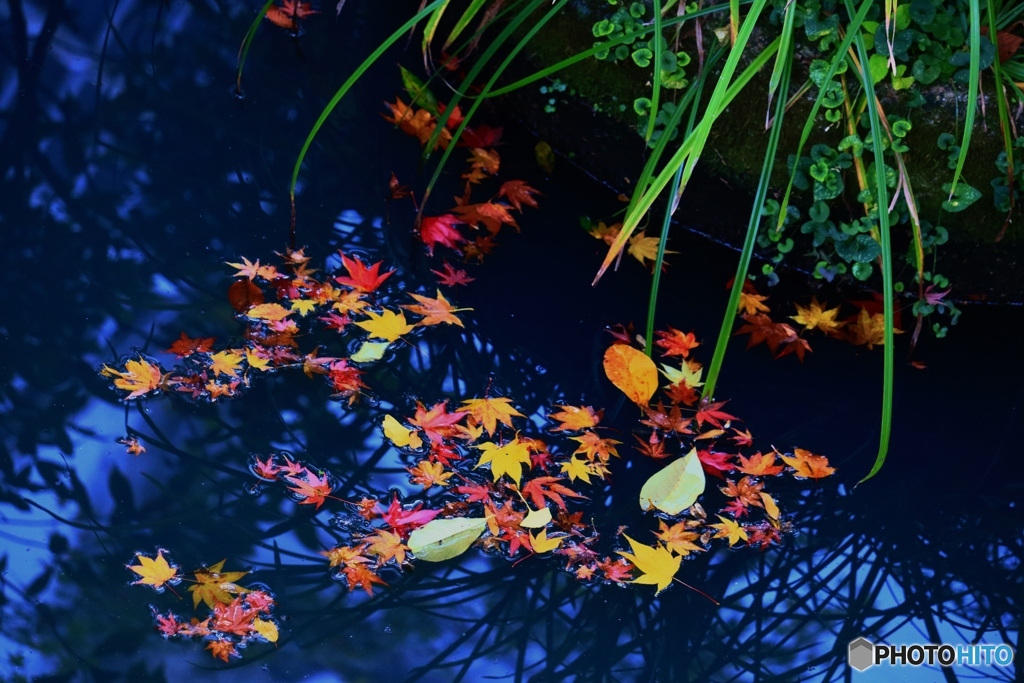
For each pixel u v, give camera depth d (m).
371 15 2.69
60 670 2.10
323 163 2.51
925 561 2.24
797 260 2.47
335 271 2.40
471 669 2.13
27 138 2.49
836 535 2.26
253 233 2.43
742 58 2.38
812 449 2.32
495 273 2.44
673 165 2.22
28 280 2.36
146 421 2.27
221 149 2.51
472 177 2.51
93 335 2.32
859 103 2.35
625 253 2.47
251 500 2.22
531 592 2.19
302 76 2.60
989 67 2.37
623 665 2.14
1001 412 2.37
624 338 2.39
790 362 2.39
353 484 2.24
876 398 2.37
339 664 2.12
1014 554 2.25
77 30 2.61
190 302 2.36
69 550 2.17
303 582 2.17
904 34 2.33
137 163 2.48
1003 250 2.41
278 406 2.29
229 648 2.12
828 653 2.17
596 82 2.45
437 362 2.35
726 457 2.29
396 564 2.19
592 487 2.26
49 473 2.22
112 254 2.39
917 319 2.45
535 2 2.34
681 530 2.23
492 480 2.25
